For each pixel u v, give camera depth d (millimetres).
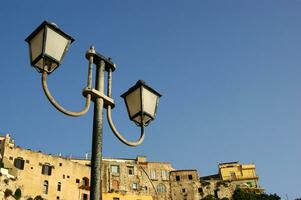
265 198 97562
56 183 83062
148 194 95875
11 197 71062
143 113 10477
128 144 10000
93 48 10297
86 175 89312
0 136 80812
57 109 8906
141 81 10750
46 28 9141
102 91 10016
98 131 9469
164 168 102125
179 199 98250
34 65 9109
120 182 94000
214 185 101562
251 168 107500
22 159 79938
